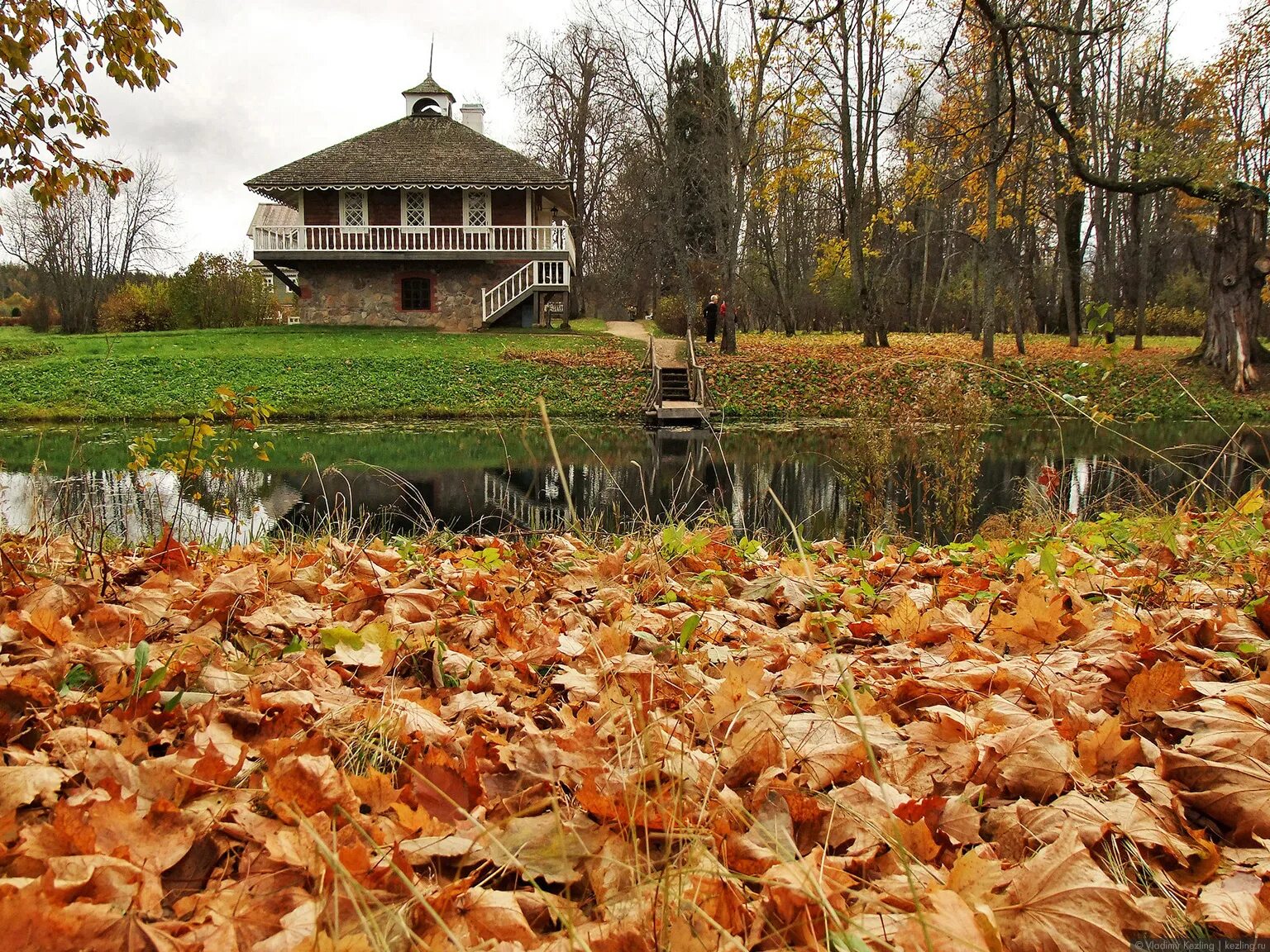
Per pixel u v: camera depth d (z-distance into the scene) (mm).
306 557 4055
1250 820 1492
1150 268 42219
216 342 26875
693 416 20141
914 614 2832
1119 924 1205
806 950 1127
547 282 30922
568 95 37156
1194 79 23172
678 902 1145
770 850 1390
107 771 1522
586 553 4465
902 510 9023
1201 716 1785
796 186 31062
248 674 2211
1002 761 1694
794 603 3297
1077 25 8328
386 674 2365
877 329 30938
